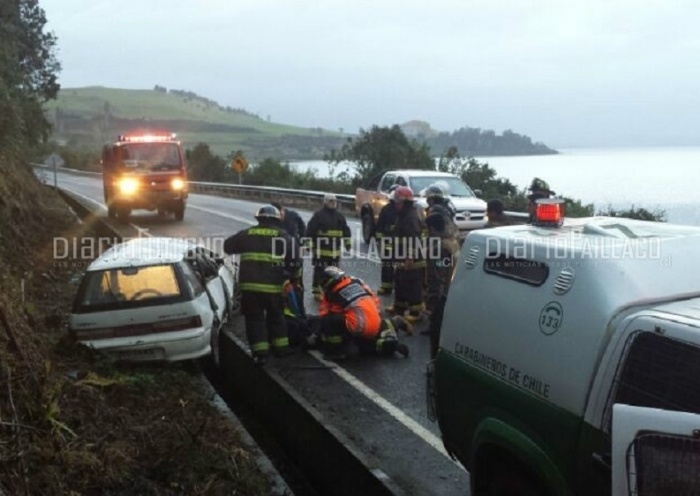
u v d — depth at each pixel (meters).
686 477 2.34
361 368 7.27
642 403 2.81
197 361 7.76
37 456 4.29
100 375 6.47
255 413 7.30
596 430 2.98
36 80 33.41
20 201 15.99
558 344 3.26
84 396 5.61
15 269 11.06
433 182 15.70
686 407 2.65
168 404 6.16
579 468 3.07
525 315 3.50
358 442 5.52
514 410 3.50
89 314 7.05
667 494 2.37
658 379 2.78
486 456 3.77
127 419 5.56
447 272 8.54
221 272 9.30
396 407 6.21
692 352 2.68
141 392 6.29
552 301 3.36
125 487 4.48
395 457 5.27
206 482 4.72
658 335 2.80
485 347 3.78
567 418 3.14
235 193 33.59
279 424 6.51
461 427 4.01
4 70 22.28
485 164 25.89
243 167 34.44
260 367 7.16
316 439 5.55
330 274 7.62
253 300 7.25
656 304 3.09
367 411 6.13
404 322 8.45
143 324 7.10
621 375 2.91
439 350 4.22
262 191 30.62
